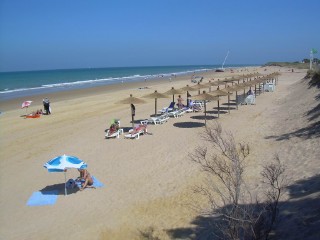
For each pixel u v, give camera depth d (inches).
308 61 4763.8
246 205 285.9
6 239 317.4
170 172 462.0
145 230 318.0
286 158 446.6
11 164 544.4
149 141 635.5
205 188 386.3
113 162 522.9
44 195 412.8
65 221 347.3
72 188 427.2
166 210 353.7
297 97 1033.5
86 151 593.0
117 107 1090.7
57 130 773.9
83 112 1011.9
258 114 856.9
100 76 4192.9
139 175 460.4
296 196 309.3
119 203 380.2
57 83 2728.8
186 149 563.8
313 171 363.9
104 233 318.3
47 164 408.5
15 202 398.9
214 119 821.2
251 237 218.7
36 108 1138.7
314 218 251.0
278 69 3922.2
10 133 763.4
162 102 1213.1
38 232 327.6
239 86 978.1
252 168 432.5
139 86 2089.1
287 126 641.0
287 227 253.0
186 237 294.8
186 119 837.8
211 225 300.8
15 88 2225.6
